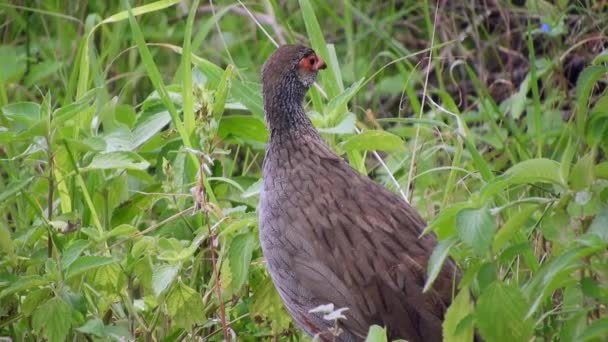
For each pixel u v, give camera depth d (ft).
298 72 31.12
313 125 32.01
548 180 25.20
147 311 31.24
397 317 27.55
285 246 28.96
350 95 32.76
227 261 30.04
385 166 34.55
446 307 27.35
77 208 33.17
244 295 31.78
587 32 42.14
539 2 42.80
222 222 30.42
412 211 29.30
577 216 26.58
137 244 29.30
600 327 23.66
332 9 49.60
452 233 24.99
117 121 35.76
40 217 30.99
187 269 31.68
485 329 24.29
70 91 37.70
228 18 48.91
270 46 47.39
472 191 37.06
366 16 47.42
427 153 38.01
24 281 28.40
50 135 30.30
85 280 30.96
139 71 45.57
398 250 28.12
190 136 32.27
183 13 48.85
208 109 31.76
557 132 38.58
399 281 27.66
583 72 26.66
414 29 49.39
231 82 33.30
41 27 48.32
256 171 43.68
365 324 27.86
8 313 31.01
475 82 39.45
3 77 41.50
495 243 25.00
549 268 24.22
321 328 28.66
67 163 32.12
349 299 27.99
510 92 43.37
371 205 28.91
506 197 33.73
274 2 41.91
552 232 25.55
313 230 28.68
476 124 45.47
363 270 27.94
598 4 41.45
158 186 32.94
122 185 33.17
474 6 46.47
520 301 24.11
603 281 26.37
